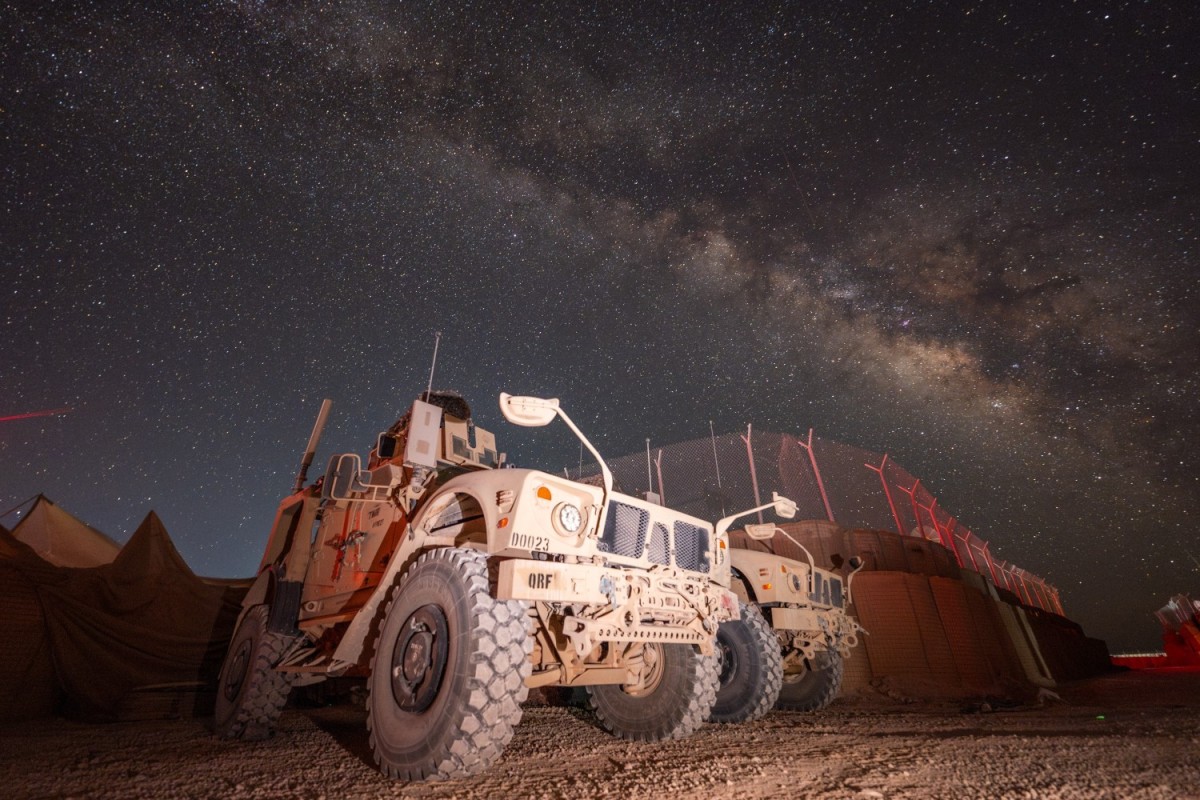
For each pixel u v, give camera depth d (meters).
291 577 5.14
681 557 4.36
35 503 11.08
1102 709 6.65
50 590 7.22
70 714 6.86
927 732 4.44
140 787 2.81
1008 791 2.36
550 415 3.70
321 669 4.16
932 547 15.09
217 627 8.74
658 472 15.91
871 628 11.75
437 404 5.03
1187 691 9.55
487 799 2.47
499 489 3.48
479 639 2.91
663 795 2.48
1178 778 2.50
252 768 3.30
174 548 9.00
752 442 19.00
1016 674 15.16
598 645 4.36
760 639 5.60
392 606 3.52
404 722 3.05
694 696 4.22
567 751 3.75
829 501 20.25
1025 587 36.03
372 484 4.53
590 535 3.60
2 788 2.82
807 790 2.50
